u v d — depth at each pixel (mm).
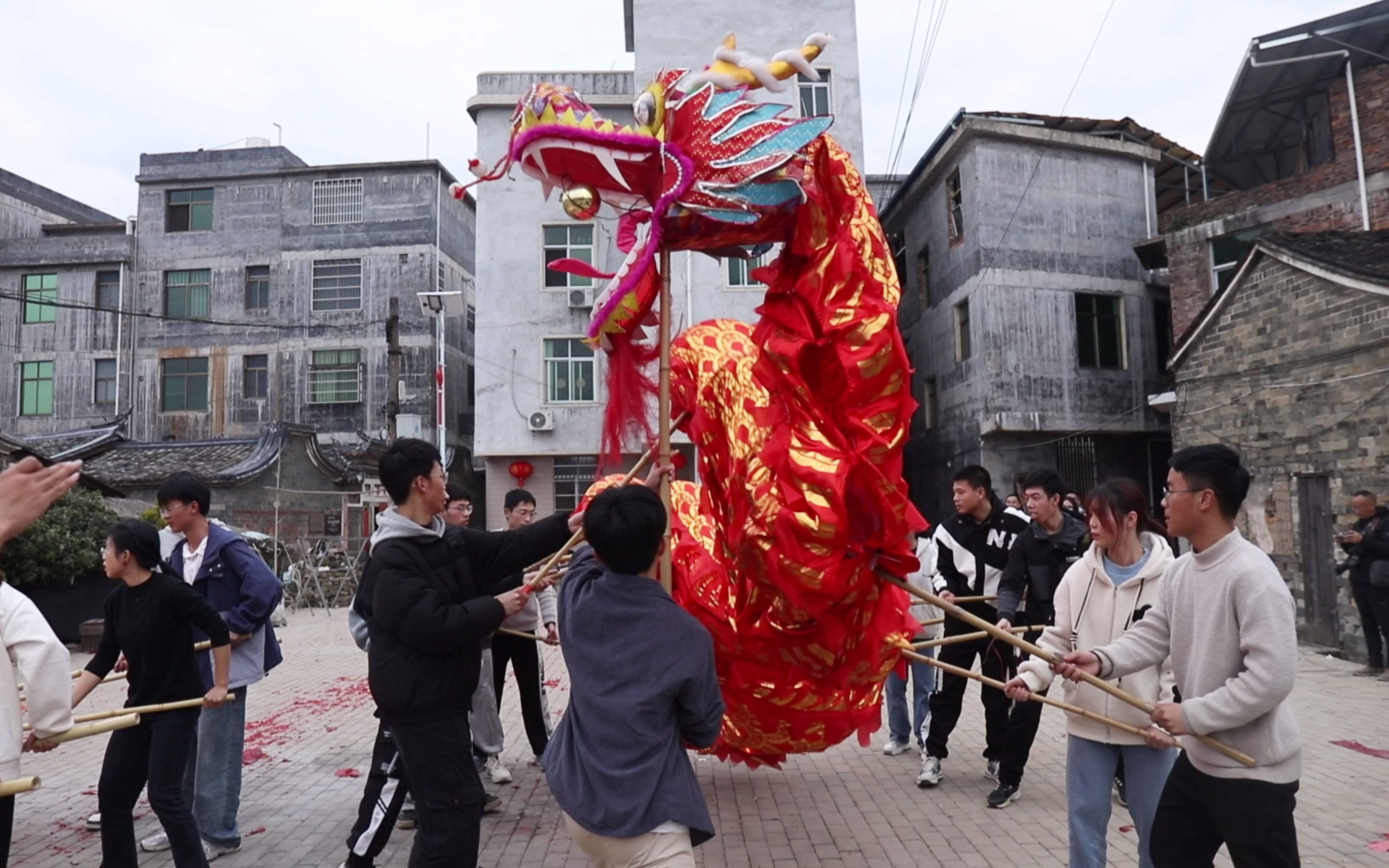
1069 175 14852
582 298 16125
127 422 21812
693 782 2277
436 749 2818
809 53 2920
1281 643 2301
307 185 22000
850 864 3926
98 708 7625
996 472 14273
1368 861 3830
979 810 4574
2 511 2016
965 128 14445
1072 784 3143
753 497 2764
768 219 2949
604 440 3217
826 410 2756
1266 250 9859
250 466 17141
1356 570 8078
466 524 5035
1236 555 2467
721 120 2854
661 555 2768
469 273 23875
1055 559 4695
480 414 16266
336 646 11773
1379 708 6738
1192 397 11094
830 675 3002
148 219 22328
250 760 5926
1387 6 10703
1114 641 2979
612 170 2881
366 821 3670
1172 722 2383
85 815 4852
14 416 22391
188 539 4227
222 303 22031
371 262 21703
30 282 22688
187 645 3406
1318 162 12875
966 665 4973
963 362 15133
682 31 14992
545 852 4141
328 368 21656
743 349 3141
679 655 2277
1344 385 9039
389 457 3062
